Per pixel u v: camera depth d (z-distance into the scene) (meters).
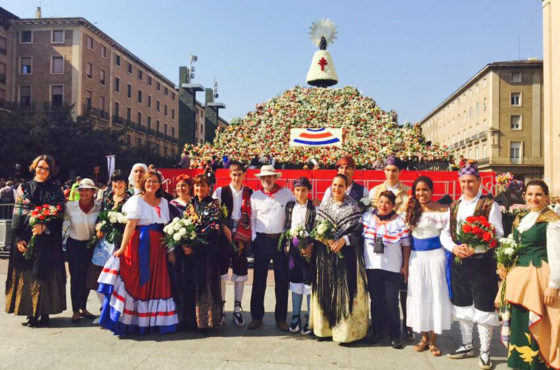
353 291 4.69
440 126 70.44
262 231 5.36
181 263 5.14
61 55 39.41
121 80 47.09
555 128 22.77
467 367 4.08
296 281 5.12
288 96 15.72
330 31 17.97
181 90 53.75
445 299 4.45
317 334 4.74
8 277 5.30
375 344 4.73
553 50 22.94
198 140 64.31
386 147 12.45
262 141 13.80
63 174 6.44
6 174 29.17
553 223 3.69
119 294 4.83
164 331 4.96
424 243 4.53
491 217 4.32
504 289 3.93
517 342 3.80
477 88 53.94
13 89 39.41
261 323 5.36
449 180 10.11
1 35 38.28
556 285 3.58
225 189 5.73
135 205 5.00
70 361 4.04
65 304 5.42
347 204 4.93
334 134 13.56
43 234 5.26
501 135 49.47
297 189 5.25
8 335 4.87
